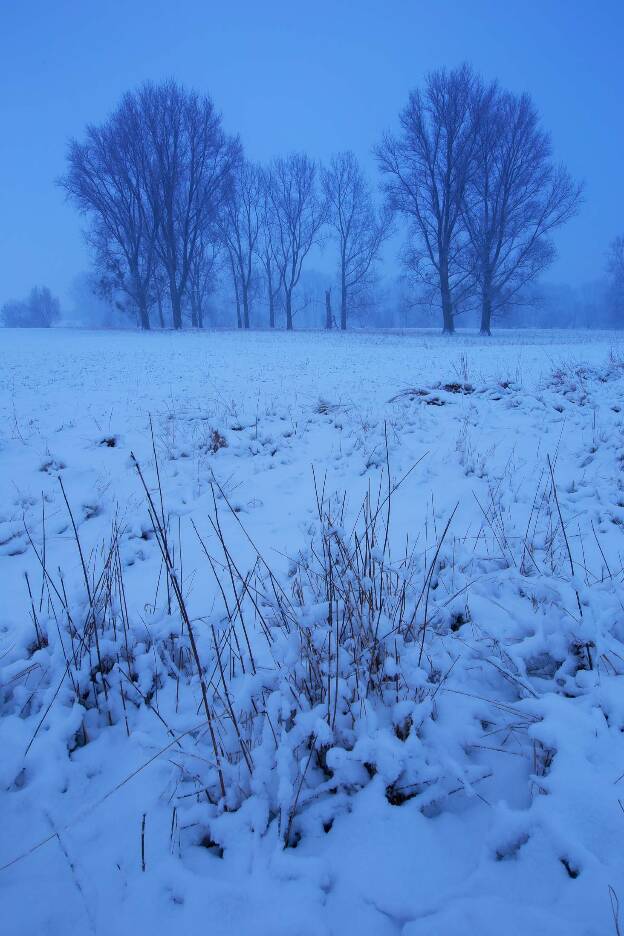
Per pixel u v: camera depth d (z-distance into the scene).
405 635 2.82
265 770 2.02
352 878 1.71
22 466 6.89
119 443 7.76
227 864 1.82
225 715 2.37
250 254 50.81
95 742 2.42
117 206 39.78
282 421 8.72
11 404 10.69
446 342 28.95
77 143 39.03
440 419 8.11
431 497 5.55
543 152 34.38
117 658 2.81
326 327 52.31
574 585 2.72
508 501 5.30
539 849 1.71
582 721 2.06
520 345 25.05
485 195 35.31
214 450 7.37
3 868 1.84
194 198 41.78
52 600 3.78
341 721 2.24
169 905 1.69
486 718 2.31
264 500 5.82
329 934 1.53
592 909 1.52
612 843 1.67
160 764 2.22
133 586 4.04
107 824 1.99
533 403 8.27
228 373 15.26
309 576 3.38
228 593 3.77
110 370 16.39
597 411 7.62
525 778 2.07
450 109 35.06
